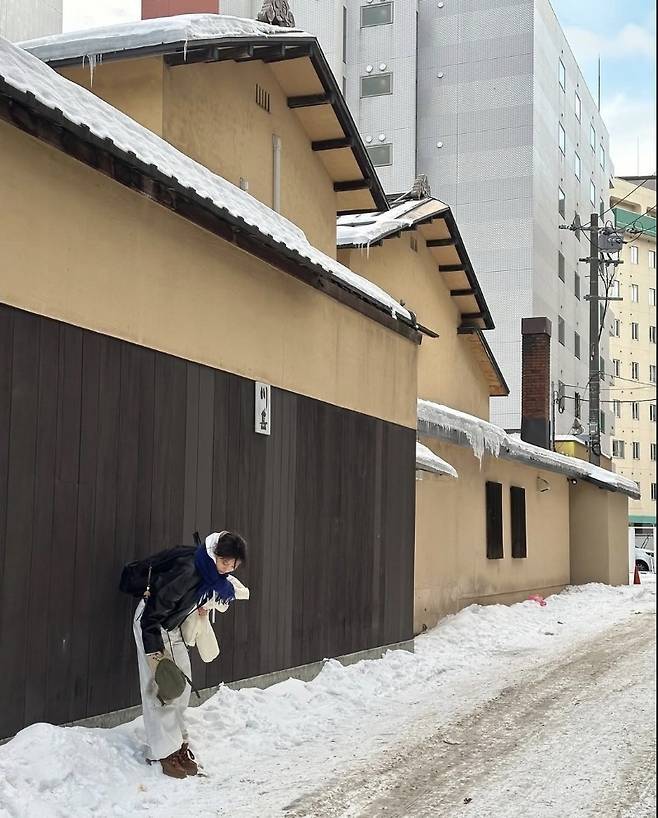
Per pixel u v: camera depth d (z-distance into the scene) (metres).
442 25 46.22
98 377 6.62
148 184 7.09
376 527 11.30
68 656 6.27
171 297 7.50
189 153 10.34
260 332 8.85
